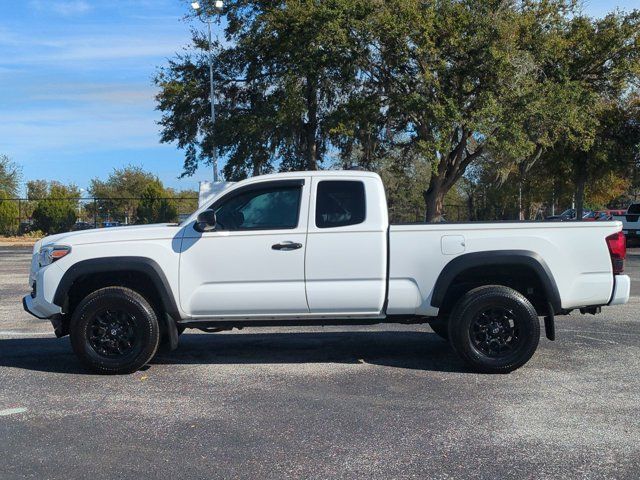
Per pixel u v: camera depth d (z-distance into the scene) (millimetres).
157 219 44844
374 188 6988
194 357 7777
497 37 24531
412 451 4816
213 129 31141
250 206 7066
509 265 6855
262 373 7008
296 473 4453
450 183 29000
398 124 28984
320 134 32250
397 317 7109
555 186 40500
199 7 30484
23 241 38812
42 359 7719
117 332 6934
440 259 6871
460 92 25562
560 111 25391
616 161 35125
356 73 26812
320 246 6887
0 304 12297
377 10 24672
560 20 28484
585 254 6926
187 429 5309
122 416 5637
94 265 6871
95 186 65750
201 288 6914
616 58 30234
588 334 8977
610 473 4434
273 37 29516
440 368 7156
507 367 6816
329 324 7102
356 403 5938
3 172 55531
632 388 6363
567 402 5934
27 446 4977
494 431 5215
